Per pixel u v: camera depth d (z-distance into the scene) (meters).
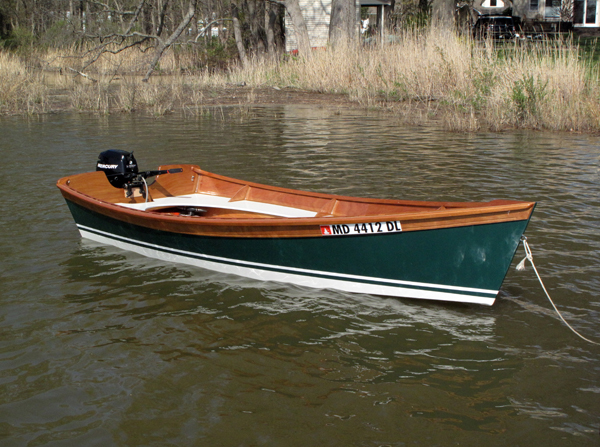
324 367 4.30
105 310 5.17
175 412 3.80
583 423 3.67
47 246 6.68
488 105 15.47
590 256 6.09
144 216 6.19
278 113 16.97
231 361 4.38
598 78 14.83
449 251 4.97
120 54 28.98
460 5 36.69
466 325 4.88
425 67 18.23
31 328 4.83
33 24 37.78
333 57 21.44
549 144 12.21
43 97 19.11
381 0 34.41
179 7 34.12
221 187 7.59
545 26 32.81
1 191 8.63
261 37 33.09
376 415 3.77
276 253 5.65
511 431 3.62
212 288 5.67
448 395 3.97
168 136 13.23
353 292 5.53
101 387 4.06
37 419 3.74
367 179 9.27
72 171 9.85
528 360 4.35
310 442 3.54
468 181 9.11
